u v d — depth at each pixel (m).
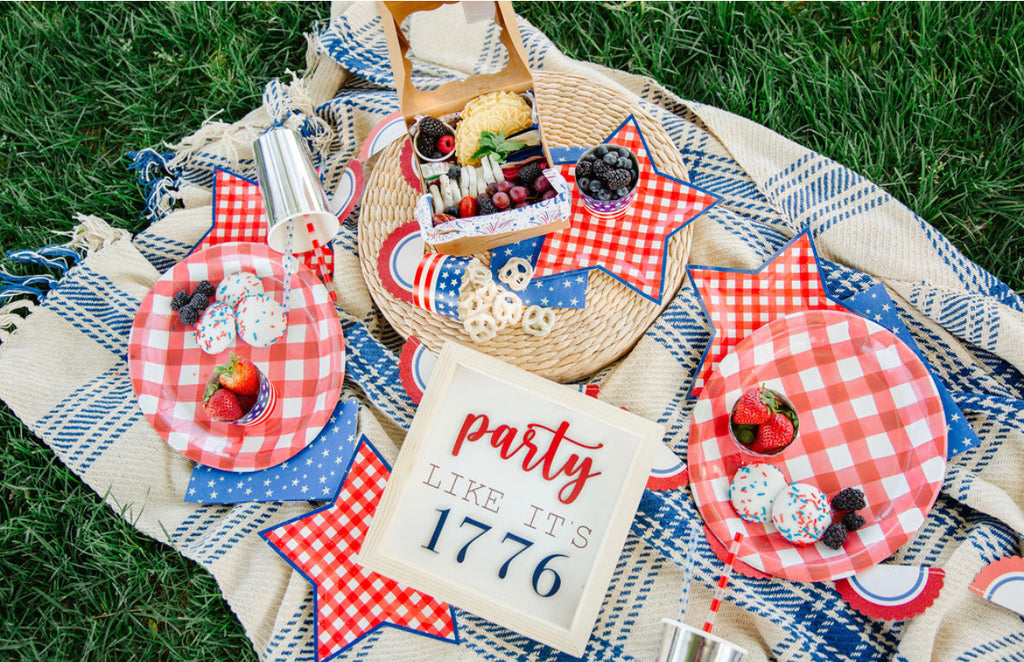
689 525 1.02
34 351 1.10
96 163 1.24
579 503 0.97
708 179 1.15
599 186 1.01
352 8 1.21
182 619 1.09
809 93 1.22
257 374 1.04
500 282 1.06
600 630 1.02
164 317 1.09
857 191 1.11
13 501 1.12
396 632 1.03
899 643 0.99
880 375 1.03
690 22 1.25
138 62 1.26
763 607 1.00
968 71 1.20
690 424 1.05
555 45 1.26
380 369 1.09
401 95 1.01
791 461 1.03
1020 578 0.99
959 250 1.17
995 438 1.04
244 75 1.24
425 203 0.98
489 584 0.96
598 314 1.06
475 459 0.97
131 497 1.08
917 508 1.00
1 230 1.21
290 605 1.03
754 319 1.07
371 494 1.05
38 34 1.25
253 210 1.14
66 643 1.08
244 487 1.06
